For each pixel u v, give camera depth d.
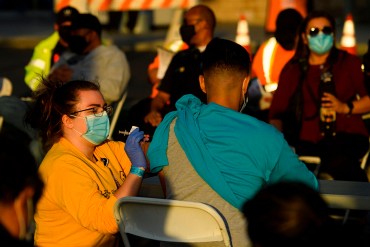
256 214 3.36
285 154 5.12
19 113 8.12
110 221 5.35
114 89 10.33
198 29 10.04
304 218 3.30
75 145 5.71
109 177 5.75
